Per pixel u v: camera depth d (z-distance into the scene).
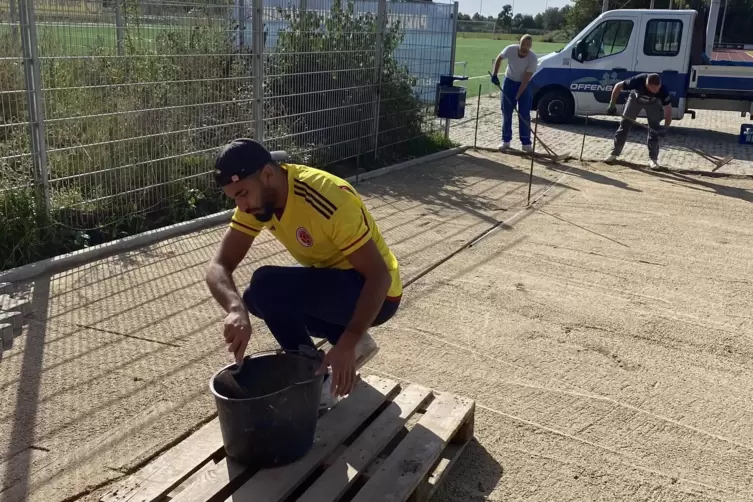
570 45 14.95
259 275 3.19
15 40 5.27
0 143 5.33
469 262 5.96
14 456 3.12
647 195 8.76
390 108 9.86
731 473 3.28
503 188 8.84
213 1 6.85
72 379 3.78
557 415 3.68
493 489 3.08
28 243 5.33
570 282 5.61
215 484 2.67
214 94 6.93
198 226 6.45
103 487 2.95
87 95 5.85
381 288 2.74
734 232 7.25
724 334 4.77
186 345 4.23
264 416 2.67
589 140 13.22
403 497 2.67
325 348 4.19
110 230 6.02
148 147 6.36
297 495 2.85
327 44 8.54
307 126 8.34
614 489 3.12
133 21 6.21
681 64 14.12
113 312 4.64
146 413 3.49
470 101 18.22
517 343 4.48
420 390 3.48
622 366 4.26
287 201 2.80
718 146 13.04
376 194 8.15
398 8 9.74
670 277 5.82
